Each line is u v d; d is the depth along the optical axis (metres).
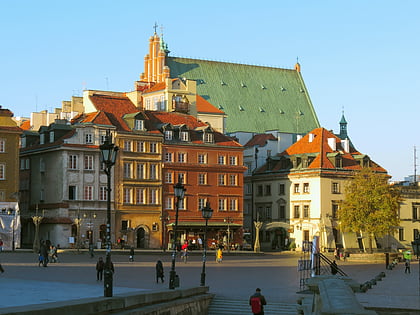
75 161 133.50
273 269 99.19
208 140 150.75
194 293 64.31
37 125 164.50
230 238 151.12
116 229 137.12
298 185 158.75
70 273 80.12
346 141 166.50
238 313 63.88
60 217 131.00
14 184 126.94
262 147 174.75
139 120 141.88
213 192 149.62
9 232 123.88
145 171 141.12
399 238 165.00
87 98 146.75
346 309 26.31
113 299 46.75
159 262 72.44
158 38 195.00
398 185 168.25
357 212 136.50
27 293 53.34
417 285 72.38
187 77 197.38
